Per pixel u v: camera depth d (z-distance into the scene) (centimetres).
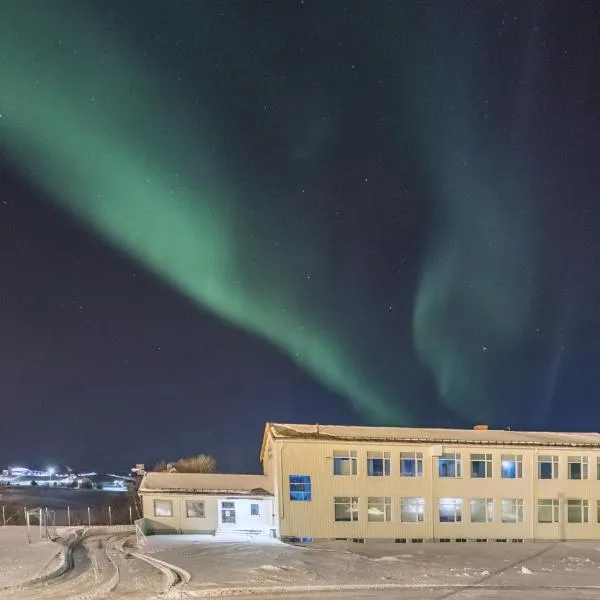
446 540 3066
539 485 3219
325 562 2139
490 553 2627
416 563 2223
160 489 3016
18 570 1770
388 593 1627
